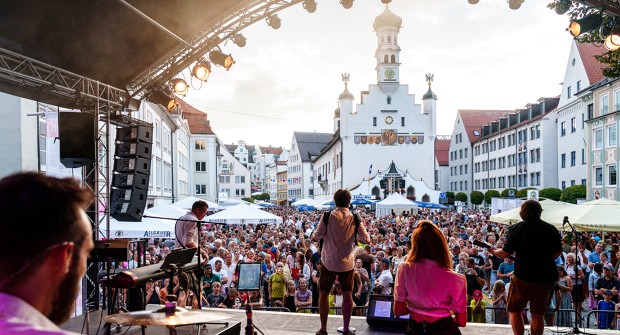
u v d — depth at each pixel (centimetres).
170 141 3741
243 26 845
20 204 95
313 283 1061
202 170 5572
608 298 920
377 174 5606
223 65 862
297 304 934
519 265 448
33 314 91
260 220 1714
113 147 1703
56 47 822
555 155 4791
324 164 7775
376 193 5572
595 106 3400
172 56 897
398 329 558
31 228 95
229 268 1127
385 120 5866
